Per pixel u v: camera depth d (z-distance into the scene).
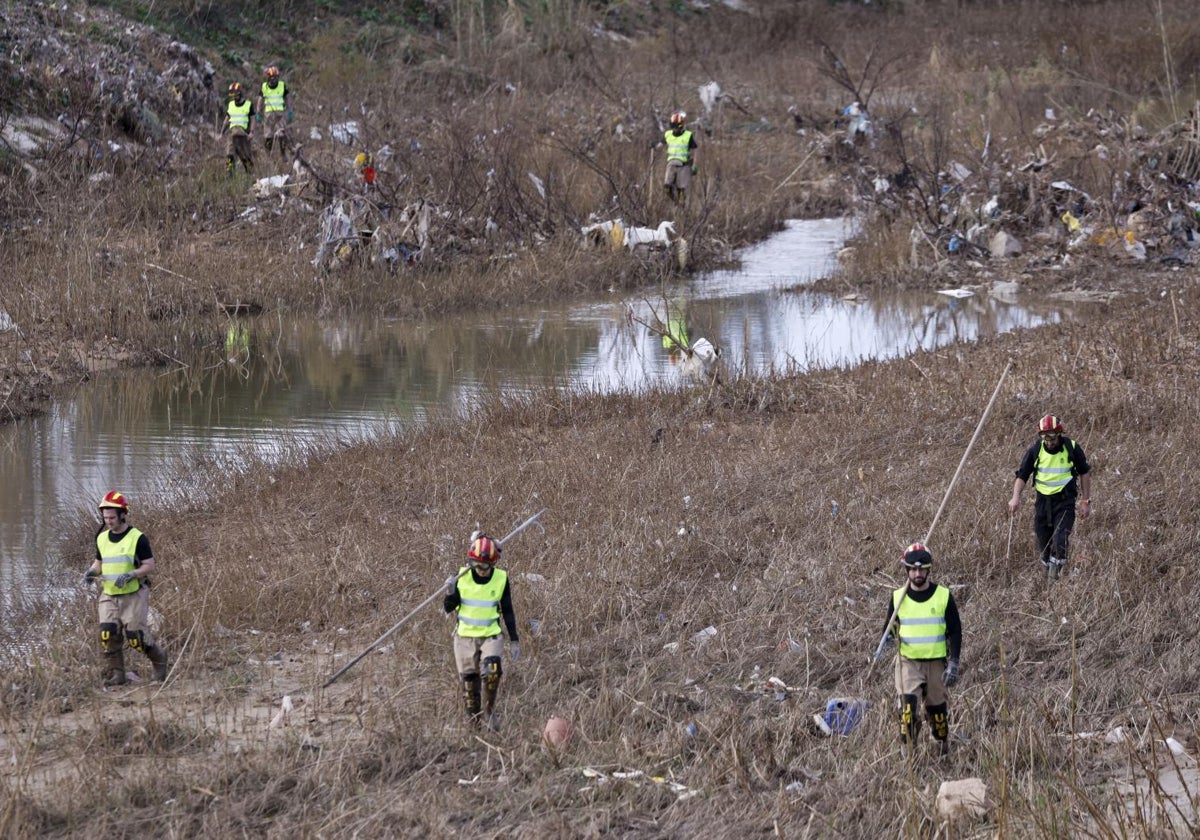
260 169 57.84
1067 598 20.42
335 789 14.95
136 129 60.19
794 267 56.19
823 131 75.56
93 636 19.91
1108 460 26.73
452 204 54.84
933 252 54.66
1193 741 15.84
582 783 15.31
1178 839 13.20
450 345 42.62
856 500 25.08
